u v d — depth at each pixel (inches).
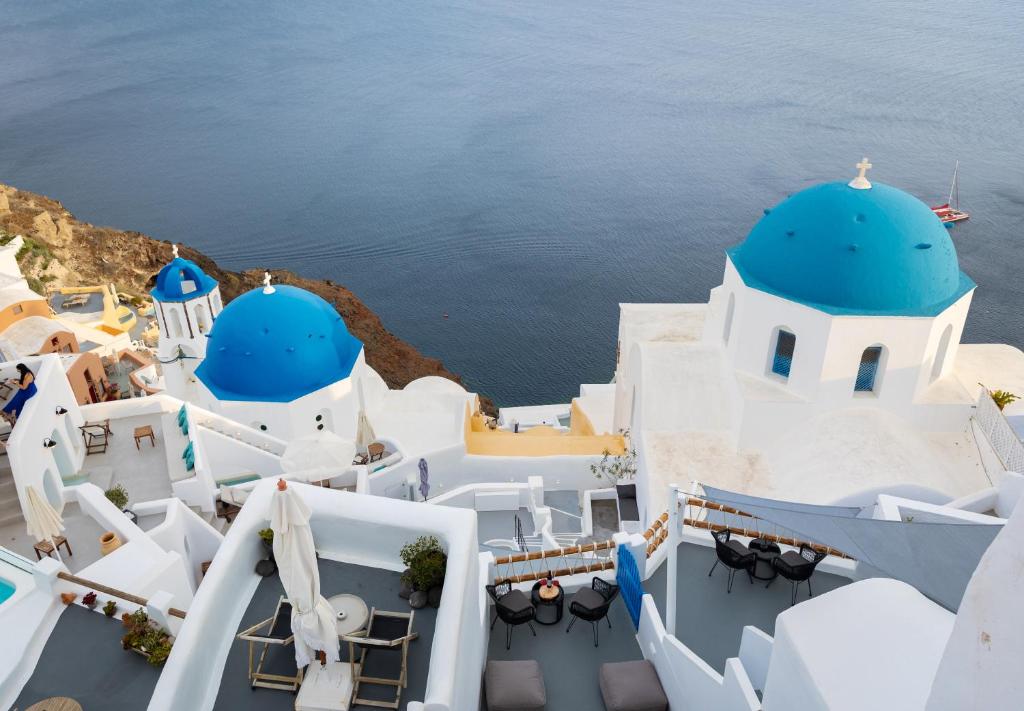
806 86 6973.4
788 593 612.7
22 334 1654.8
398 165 5236.2
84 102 6943.9
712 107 6466.5
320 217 4360.2
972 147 4963.1
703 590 618.5
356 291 3503.9
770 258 962.7
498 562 629.9
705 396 1020.5
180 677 400.5
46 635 590.9
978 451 915.4
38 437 817.5
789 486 904.9
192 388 1470.2
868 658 363.9
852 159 4933.6
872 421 924.0
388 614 463.2
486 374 2856.8
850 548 451.5
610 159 5241.1
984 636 228.8
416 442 1246.3
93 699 539.8
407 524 494.3
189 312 1403.8
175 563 756.0
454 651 418.0
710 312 1159.0
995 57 7662.4
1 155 5487.2
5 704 537.6
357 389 1293.1
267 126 6225.4
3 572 634.8
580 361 2933.1
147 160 5388.8
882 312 900.6
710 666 526.0
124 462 984.3
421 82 7642.7
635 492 1062.4
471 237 4060.0
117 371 1796.3
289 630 460.4
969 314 2824.8
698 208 4333.2
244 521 497.0
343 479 1053.8
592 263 3713.1
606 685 545.3
